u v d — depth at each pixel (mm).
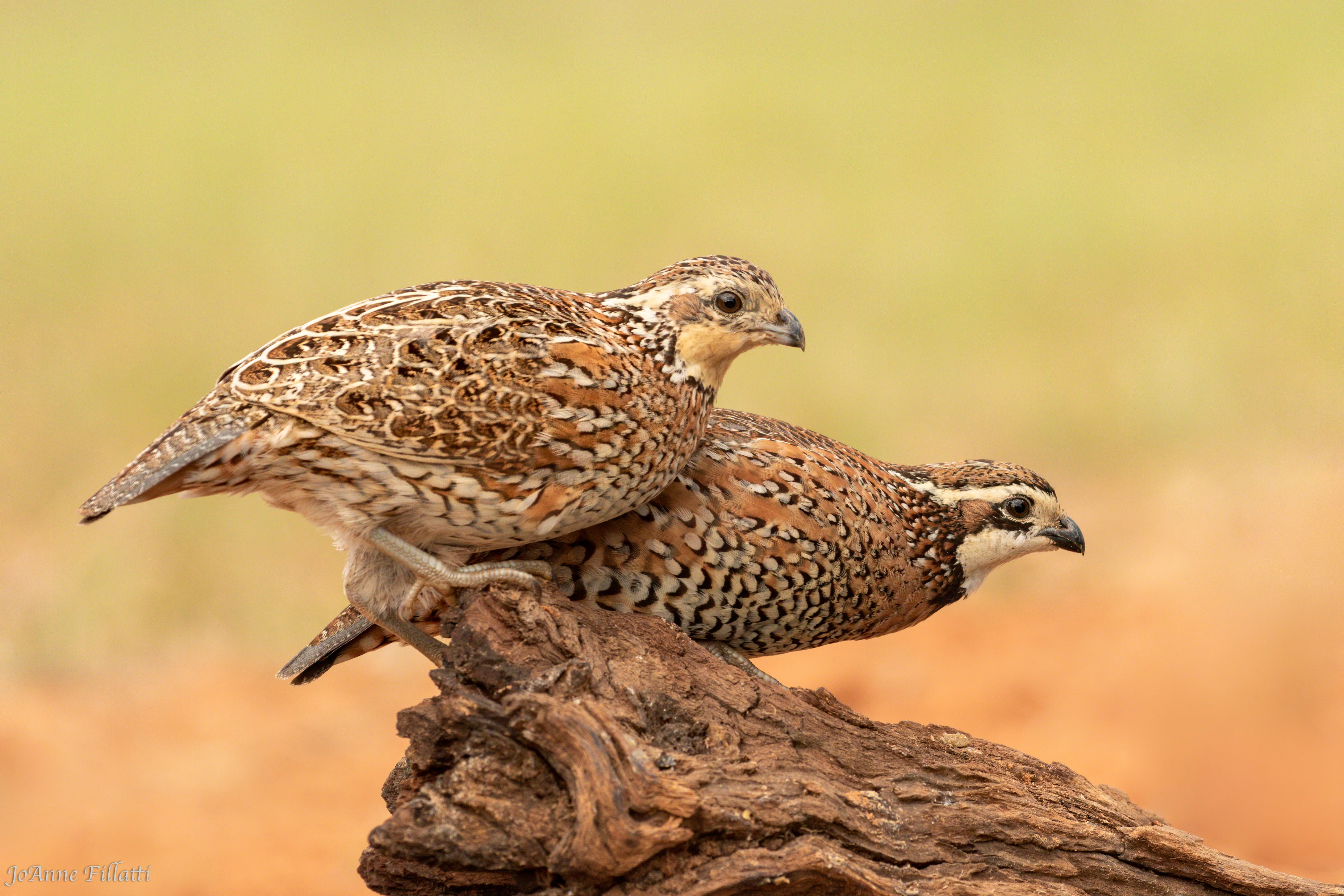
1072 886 6672
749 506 7195
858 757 6715
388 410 6027
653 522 7039
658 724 6391
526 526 6398
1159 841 6793
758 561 7199
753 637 7504
